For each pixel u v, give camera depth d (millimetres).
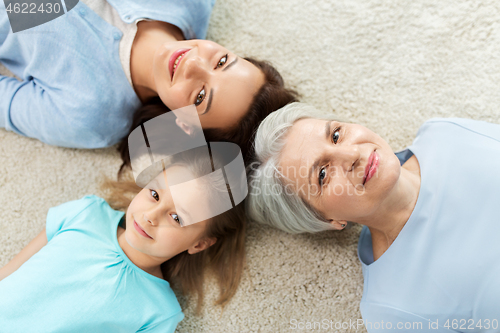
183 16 993
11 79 1014
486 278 745
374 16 1054
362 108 1047
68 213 928
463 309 765
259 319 990
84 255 867
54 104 951
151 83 970
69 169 1050
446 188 809
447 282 773
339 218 806
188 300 1011
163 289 938
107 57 944
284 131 806
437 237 797
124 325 841
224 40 1107
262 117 891
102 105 951
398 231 850
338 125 789
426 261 799
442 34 1026
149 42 966
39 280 821
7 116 979
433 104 1022
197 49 858
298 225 902
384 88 1044
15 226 1012
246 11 1104
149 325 872
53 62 940
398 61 1044
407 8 1042
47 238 927
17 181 1034
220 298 1000
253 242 1034
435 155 856
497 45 999
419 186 837
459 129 873
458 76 1014
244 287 1009
